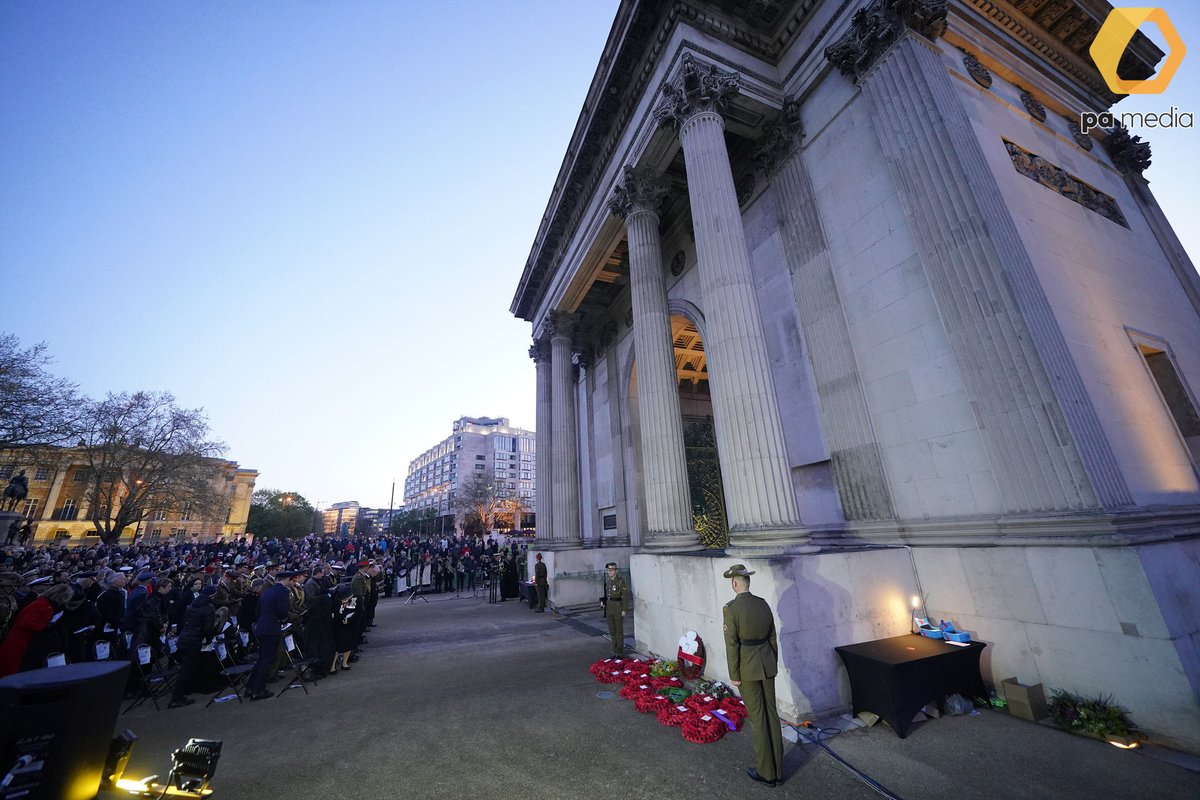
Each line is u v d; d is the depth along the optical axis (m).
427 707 7.89
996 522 7.36
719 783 5.02
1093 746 5.42
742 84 11.79
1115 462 6.85
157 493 52.59
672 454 11.45
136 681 9.32
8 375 30.98
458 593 26.69
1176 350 10.41
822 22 11.69
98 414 47.34
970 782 4.79
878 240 9.80
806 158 11.81
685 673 8.29
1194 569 6.42
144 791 2.83
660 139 13.05
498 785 5.19
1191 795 4.45
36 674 2.61
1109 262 10.48
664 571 9.67
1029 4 12.18
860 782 4.89
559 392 21.97
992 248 7.75
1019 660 6.84
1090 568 6.23
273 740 6.75
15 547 26.69
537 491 23.94
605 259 18.39
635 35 13.10
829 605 7.12
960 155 8.38
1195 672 5.46
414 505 184.62
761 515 7.93
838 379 10.38
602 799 4.82
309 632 10.16
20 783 2.30
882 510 9.24
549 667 10.01
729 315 9.16
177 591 11.71
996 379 7.54
